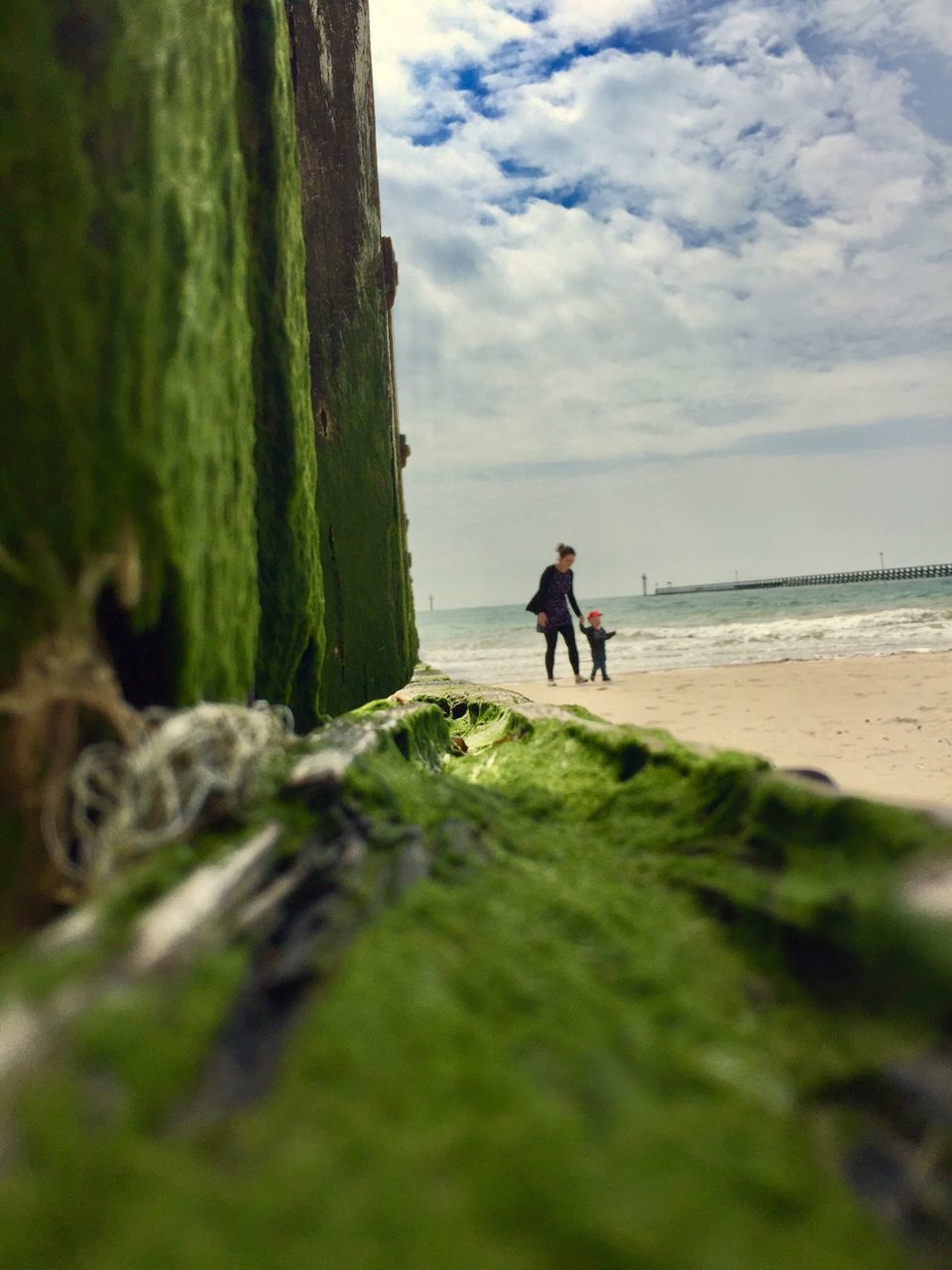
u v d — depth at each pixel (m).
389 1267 0.72
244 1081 0.94
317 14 6.09
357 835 1.63
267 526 3.20
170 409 1.69
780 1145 0.97
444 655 20.72
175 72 1.86
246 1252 0.72
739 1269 0.77
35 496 1.47
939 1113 1.01
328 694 5.66
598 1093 0.99
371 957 1.19
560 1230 0.78
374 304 6.29
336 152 6.17
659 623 32.53
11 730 1.42
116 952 1.07
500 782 2.76
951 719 6.24
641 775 2.34
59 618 1.46
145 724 1.60
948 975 1.12
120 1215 0.75
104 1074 0.88
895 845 1.38
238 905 1.26
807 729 6.14
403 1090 0.93
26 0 1.52
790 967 1.36
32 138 1.51
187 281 1.79
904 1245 0.88
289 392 3.26
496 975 1.21
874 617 22.67
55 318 1.50
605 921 1.47
